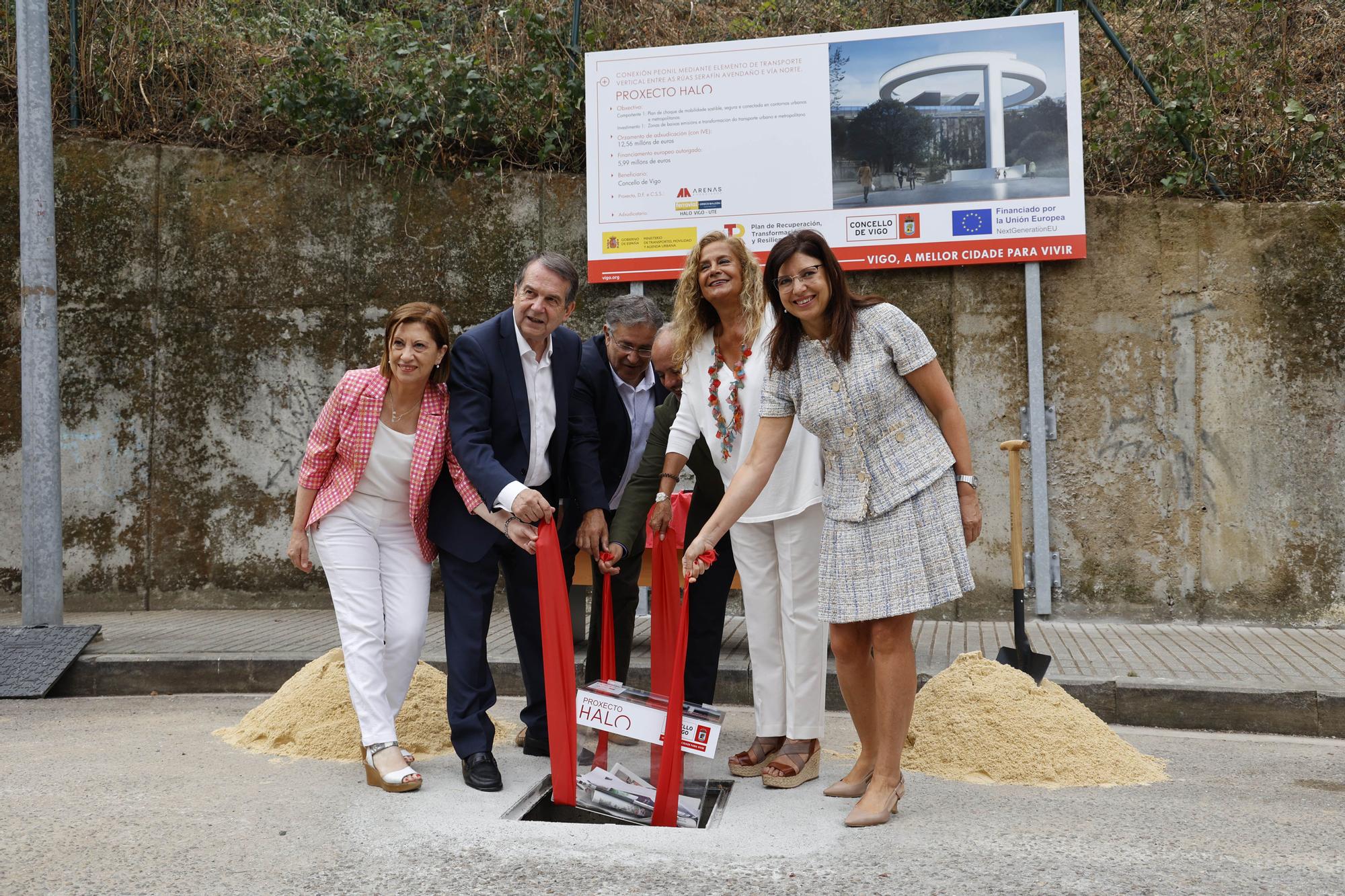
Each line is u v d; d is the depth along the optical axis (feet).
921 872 9.70
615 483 15.40
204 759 14.24
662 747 11.76
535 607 14.16
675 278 27.12
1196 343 25.64
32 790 12.53
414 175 28.43
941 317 26.61
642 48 28.17
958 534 11.28
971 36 26.12
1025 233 25.93
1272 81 27.84
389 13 30.81
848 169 26.55
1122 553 25.72
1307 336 25.21
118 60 29.50
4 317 28.02
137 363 28.19
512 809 11.91
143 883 9.33
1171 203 25.82
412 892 9.16
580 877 9.57
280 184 28.55
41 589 22.06
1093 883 9.39
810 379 11.75
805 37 26.63
